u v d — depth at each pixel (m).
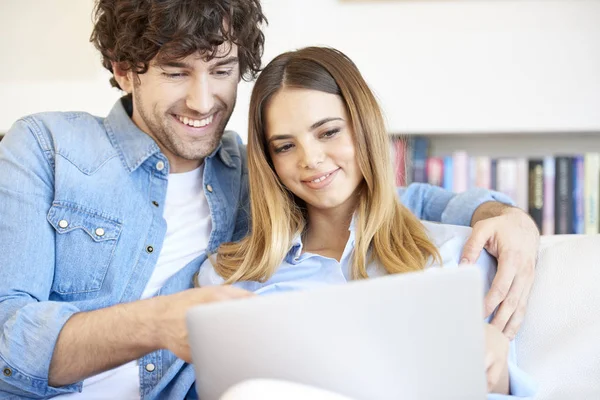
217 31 1.52
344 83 1.47
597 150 2.57
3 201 1.48
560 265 1.40
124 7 1.56
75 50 2.54
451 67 2.42
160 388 1.41
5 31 2.54
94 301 1.50
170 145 1.60
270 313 0.88
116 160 1.60
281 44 2.48
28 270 1.44
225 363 0.90
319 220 1.58
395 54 2.44
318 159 1.43
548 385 1.30
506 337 1.28
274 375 0.89
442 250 1.46
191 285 1.57
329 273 1.51
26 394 1.36
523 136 2.60
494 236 1.42
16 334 1.31
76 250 1.52
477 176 2.46
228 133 1.83
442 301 0.88
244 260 1.53
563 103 2.38
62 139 1.58
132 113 1.75
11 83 2.55
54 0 2.53
